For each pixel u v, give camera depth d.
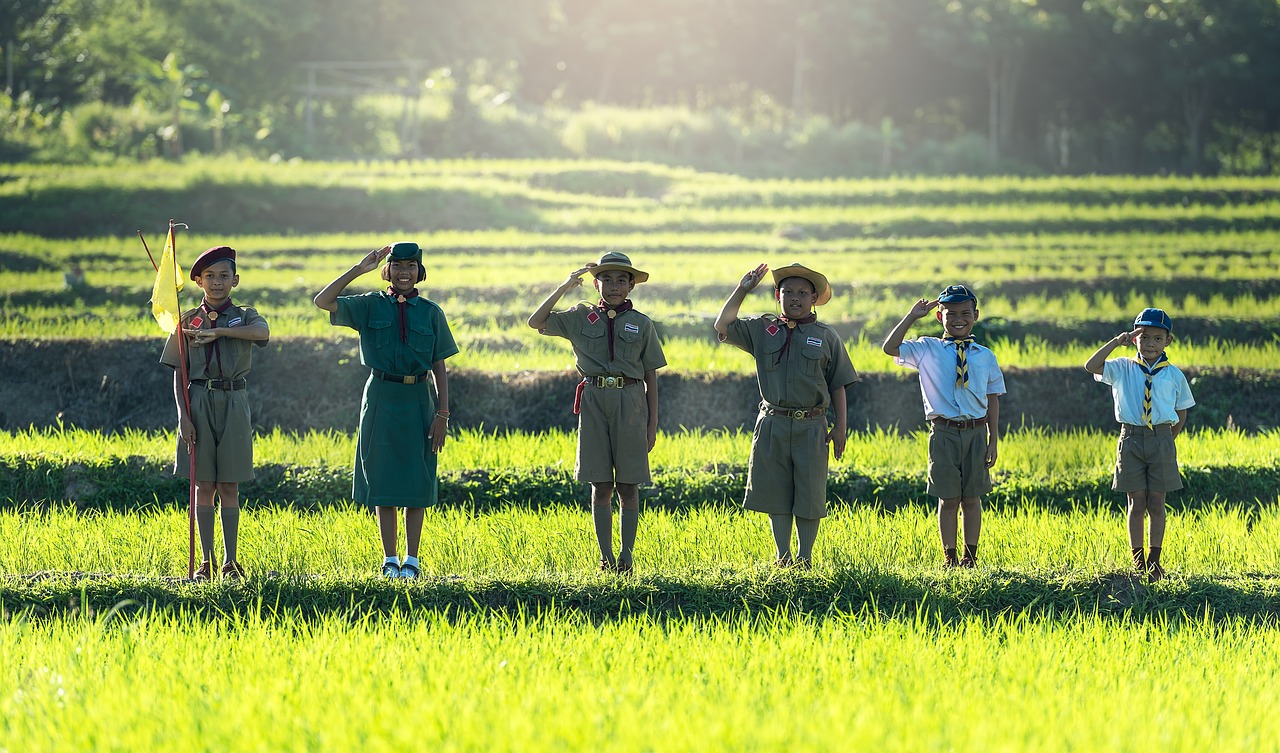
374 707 9.65
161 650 11.89
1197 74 120.31
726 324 15.96
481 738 8.80
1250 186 75.69
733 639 12.47
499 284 43.28
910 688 10.71
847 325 37.91
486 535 17.61
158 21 98.44
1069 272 46.97
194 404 15.23
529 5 118.38
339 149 92.00
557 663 11.50
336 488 21.78
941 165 109.75
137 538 17.48
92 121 80.94
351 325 15.33
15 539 17.36
